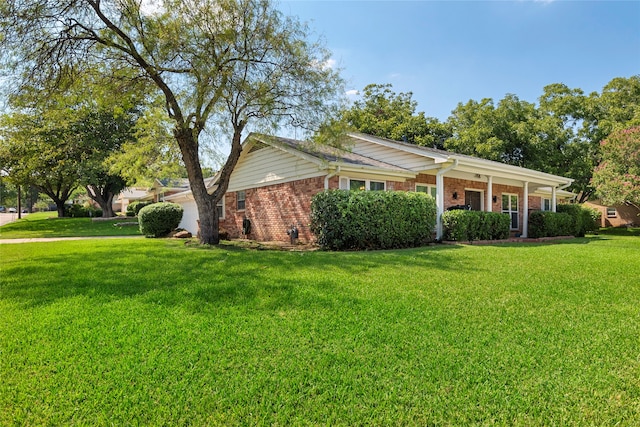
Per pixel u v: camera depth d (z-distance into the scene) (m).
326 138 10.72
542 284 5.28
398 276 5.80
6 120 21.42
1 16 8.47
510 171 13.54
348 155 13.08
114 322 3.73
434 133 26.95
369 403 2.29
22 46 8.92
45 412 2.20
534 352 2.98
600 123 23.88
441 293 4.76
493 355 2.93
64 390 2.44
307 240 11.77
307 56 10.27
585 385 2.48
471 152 24.30
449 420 2.13
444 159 11.27
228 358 2.90
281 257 7.89
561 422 2.11
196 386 2.48
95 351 3.03
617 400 2.30
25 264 7.39
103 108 10.70
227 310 4.09
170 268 6.67
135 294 4.83
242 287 5.07
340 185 11.36
